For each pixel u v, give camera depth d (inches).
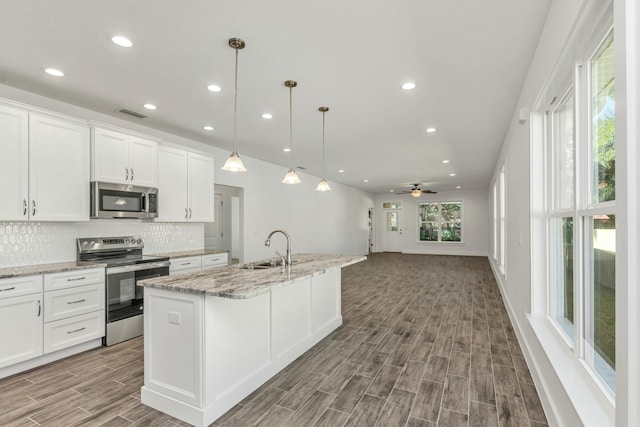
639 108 36.1
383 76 111.9
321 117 154.0
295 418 82.1
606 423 52.6
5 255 119.9
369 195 498.9
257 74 110.5
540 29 85.0
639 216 36.1
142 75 111.1
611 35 57.2
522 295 123.4
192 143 196.4
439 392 94.1
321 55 98.2
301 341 122.6
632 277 36.5
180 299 82.8
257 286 80.9
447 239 479.5
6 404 88.2
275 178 274.1
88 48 93.8
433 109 143.1
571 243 83.5
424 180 368.5
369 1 74.3
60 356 117.3
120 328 134.0
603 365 61.4
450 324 156.3
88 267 124.2
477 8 76.9
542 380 87.5
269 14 78.8
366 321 162.1
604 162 60.5
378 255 465.7
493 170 299.9
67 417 82.4
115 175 140.3
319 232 349.1
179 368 82.9
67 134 125.7
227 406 85.5
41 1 73.2
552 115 98.7
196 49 94.7
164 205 164.9
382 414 83.6
